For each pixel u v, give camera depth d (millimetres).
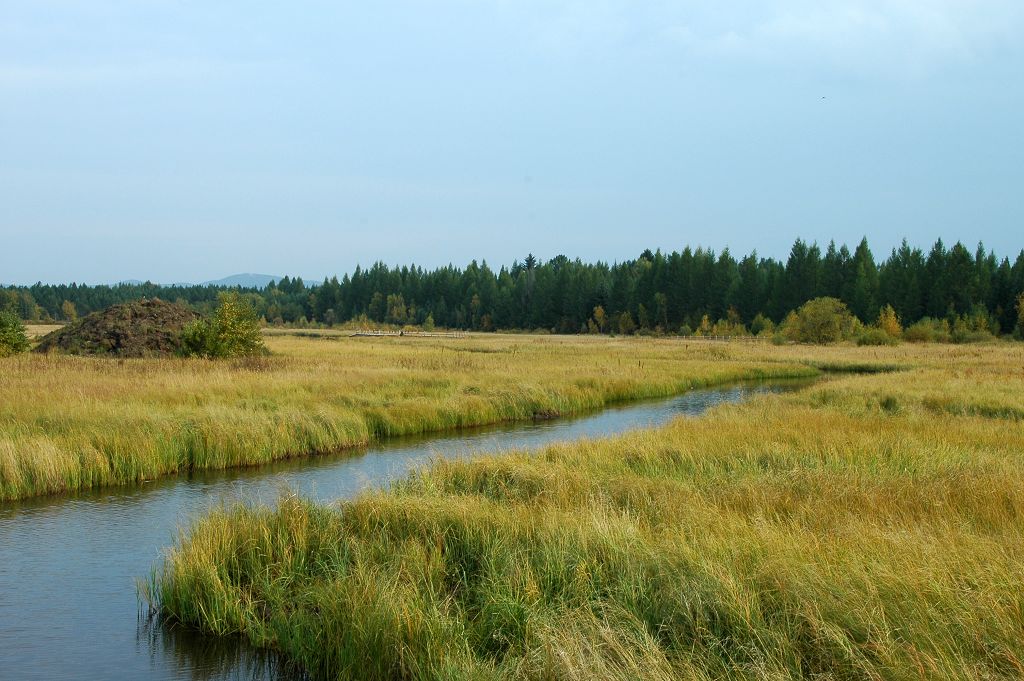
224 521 8867
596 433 19922
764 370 39562
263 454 15789
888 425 16141
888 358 46000
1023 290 85125
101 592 8484
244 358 31359
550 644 5715
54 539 10375
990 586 5727
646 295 112750
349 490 13016
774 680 5117
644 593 6594
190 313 36875
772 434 14672
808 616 5691
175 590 7895
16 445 13094
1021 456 12445
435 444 18203
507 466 11484
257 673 6734
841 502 8984
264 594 7797
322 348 45656
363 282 149625
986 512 8328
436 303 138500
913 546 6641
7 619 7766
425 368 30203
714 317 105500
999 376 29109
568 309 119875
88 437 14117
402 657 6145
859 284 91312
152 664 6859
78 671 6703
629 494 9766
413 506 9062
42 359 27875
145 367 25484
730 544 7117
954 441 14102
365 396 21562
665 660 5352
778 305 99938
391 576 7281
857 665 5113
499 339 78438
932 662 4875
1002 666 4973
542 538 7863
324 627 6898
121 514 11609
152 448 14336
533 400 24234
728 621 6000
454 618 6645
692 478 11344
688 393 31281
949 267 88062
